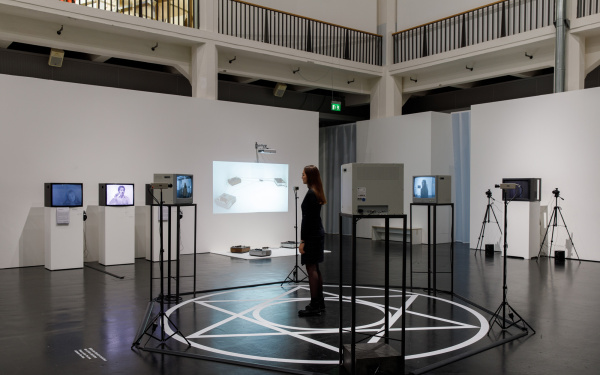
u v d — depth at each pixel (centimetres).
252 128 1180
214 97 1159
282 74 1349
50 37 1018
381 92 1471
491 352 433
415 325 520
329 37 1438
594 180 992
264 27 1339
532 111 1087
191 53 1196
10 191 875
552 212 1051
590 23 1045
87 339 467
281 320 539
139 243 1017
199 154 1098
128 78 1277
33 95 895
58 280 763
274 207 1215
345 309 591
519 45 1155
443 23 1382
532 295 666
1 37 970
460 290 698
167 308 591
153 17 1212
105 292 677
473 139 1192
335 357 419
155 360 411
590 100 998
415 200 696
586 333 489
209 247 1105
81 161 948
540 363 405
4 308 586
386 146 1412
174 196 607
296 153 1259
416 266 923
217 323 526
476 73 1307
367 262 968
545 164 1064
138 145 1016
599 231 985
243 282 754
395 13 1488
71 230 871
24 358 414
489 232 1141
